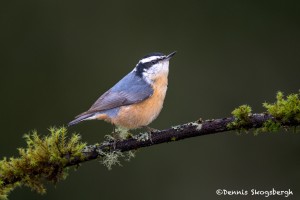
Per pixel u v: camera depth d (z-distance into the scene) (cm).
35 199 1284
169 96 1466
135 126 927
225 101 1465
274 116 654
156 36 1545
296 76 1477
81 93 1488
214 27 1544
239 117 668
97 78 1503
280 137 1335
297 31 1511
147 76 938
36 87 1479
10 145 1418
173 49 1529
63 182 1311
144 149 1348
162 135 720
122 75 1509
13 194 1262
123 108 904
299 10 1515
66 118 1455
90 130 1379
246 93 1470
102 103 901
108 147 722
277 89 1470
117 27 1551
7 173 675
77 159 692
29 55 1499
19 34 1512
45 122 1447
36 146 684
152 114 933
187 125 711
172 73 1496
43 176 684
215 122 689
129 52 1531
